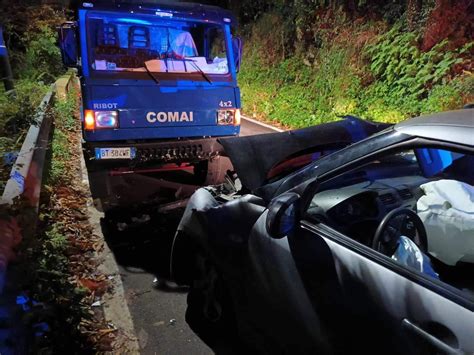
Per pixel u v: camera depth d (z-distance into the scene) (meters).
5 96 6.59
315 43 14.07
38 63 15.51
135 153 4.43
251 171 2.76
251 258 2.29
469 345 1.34
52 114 7.51
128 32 4.58
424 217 2.19
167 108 4.57
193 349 2.77
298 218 2.06
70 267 3.60
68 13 4.89
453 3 9.34
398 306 1.58
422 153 2.70
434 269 2.10
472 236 2.01
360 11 12.33
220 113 4.90
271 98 14.48
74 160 7.00
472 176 2.45
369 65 11.23
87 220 4.68
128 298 3.33
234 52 5.07
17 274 2.34
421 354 1.46
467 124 1.65
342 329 1.75
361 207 2.29
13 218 2.57
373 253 1.78
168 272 3.72
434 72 9.45
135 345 2.79
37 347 2.27
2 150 4.83
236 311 2.47
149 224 4.56
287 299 2.04
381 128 3.23
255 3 18.33
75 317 2.69
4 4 13.45
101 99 4.27
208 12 4.91
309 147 2.98
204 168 5.11
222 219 2.57
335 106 11.47
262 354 2.32
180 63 4.73
